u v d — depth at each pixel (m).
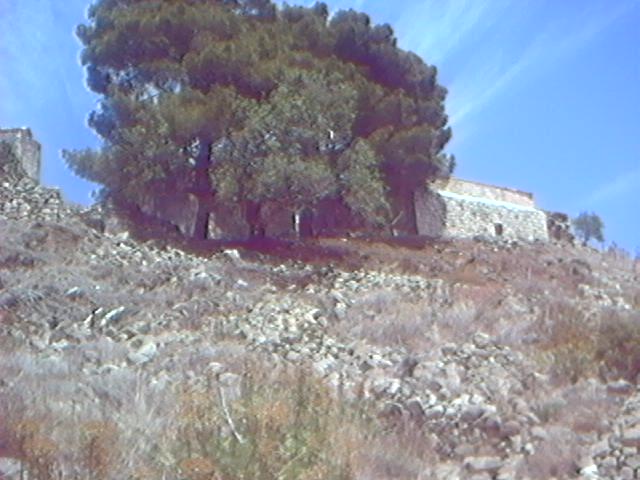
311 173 36.72
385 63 46.59
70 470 13.66
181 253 33.47
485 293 29.53
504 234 47.53
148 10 42.50
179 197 39.25
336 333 24.75
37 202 35.19
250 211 38.19
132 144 38.25
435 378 20.70
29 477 13.34
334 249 37.06
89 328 23.39
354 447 15.35
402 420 17.94
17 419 15.02
